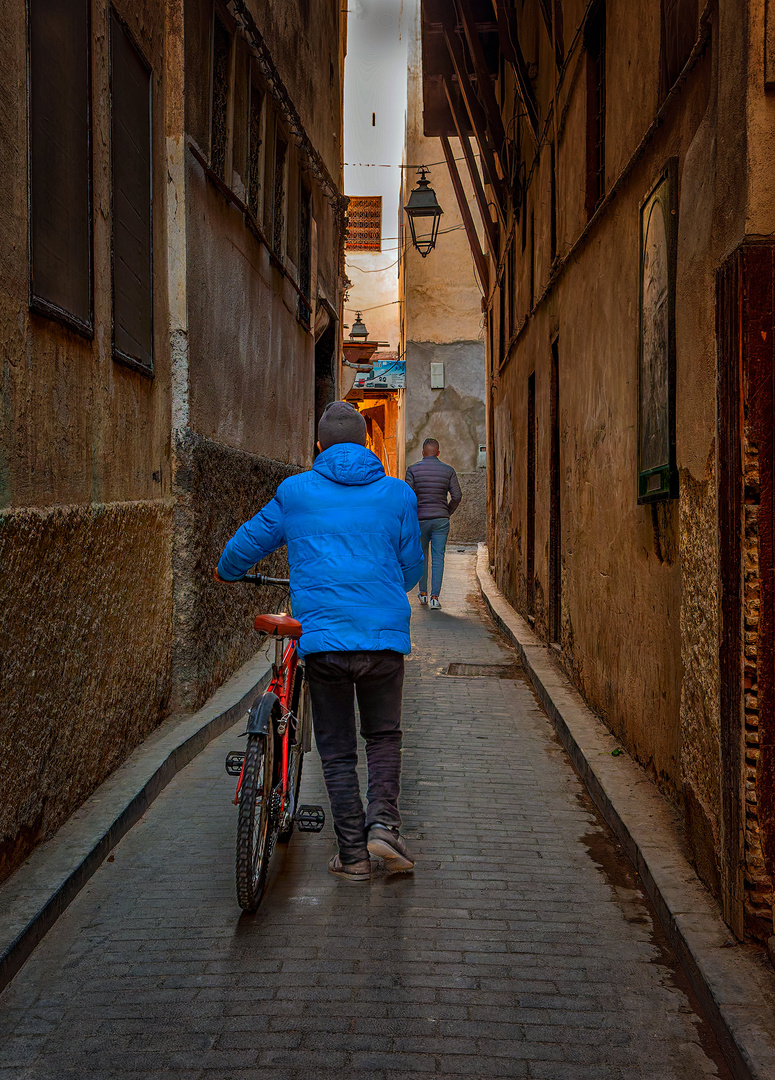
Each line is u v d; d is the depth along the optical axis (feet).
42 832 11.90
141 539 16.17
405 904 11.34
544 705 21.95
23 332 11.07
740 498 9.30
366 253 122.52
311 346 36.63
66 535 12.35
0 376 10.37
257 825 10.92
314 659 11.66
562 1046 8.41
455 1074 7.99
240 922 10.77
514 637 29.73
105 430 14.38
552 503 26.68
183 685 18.69
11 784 10.80
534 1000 9.17
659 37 14.05
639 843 12.19
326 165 39.75
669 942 10.30
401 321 93.30
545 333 27.58
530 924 10.82
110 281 14.61
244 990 9.29
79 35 13.12
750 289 9.18
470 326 76.38
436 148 76.23
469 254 76.28
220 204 21.71
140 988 9.30
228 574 12.48
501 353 44.96
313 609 11.62
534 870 12.41
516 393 37.24
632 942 10.38
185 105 18.70
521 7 34.86
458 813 14.67
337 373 45.52
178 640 18.69
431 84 48.60
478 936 10.52
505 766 17.28
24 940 9.74
